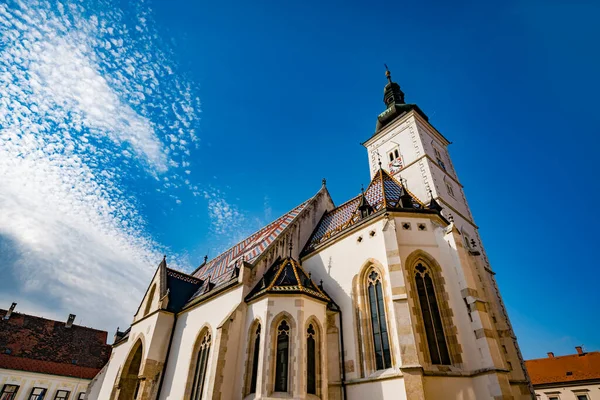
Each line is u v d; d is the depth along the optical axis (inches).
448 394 786.2
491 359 789.9
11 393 2207.2
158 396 1193.4
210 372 916.0
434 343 877.2
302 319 926.4
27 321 2586.1
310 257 1295.5
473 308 867.4
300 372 846.5
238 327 1003.9
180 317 1360.7
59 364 2463.1
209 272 1797.5
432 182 1619.1
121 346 1635.1
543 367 2640.3
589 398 2284.7
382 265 1003.9
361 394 879.7
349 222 1232.2
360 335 976.3
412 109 1937.7
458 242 978.7
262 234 1587.1
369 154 2105.1
